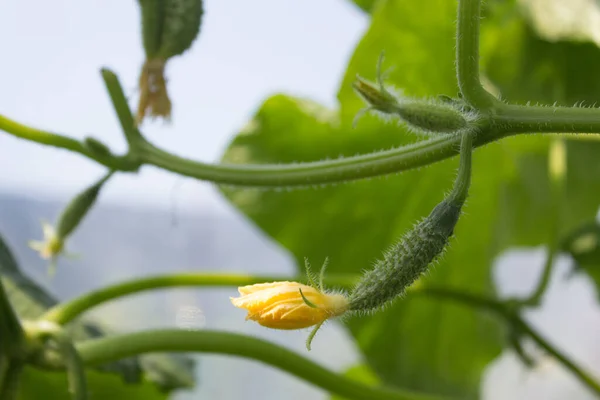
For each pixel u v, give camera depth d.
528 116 0.29
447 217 0.29
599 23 0.44
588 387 0.47
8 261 0.43
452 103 0.30
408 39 0.47
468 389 0.57
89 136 0.35
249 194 0.54
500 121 0.30
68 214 0.37
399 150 0.32
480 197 0.56
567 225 0.57
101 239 0.71
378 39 0.47
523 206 0.57
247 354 0.37
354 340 0.56
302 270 0.55
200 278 0.41
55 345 0.35
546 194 0.55
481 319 0.56
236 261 0.79
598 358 0.76
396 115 0.30
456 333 0.57
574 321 0.77
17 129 0.35
